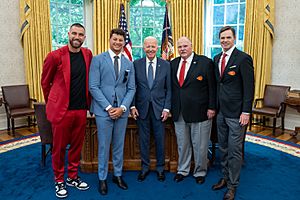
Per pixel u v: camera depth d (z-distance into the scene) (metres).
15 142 4.37
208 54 6.21
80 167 3.31
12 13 5.06
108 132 2.71
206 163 2.99
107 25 5.72
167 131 3.21
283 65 5.15
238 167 2.58
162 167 3.07
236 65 2.47
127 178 3.08
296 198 2.66
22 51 5.25
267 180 3.06
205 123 2.85
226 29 2.50
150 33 6.28
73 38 2.47
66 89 2.54
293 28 4.94
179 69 2.86
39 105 3.20
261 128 5.20
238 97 2.50
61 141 2.64
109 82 2.66
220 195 2.71
